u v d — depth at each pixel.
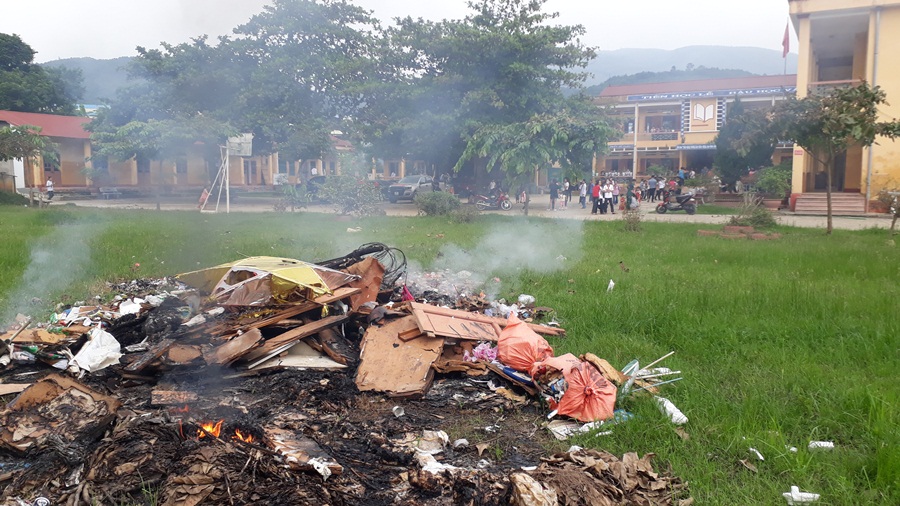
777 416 4.84
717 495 3.83
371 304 6.83
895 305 8.23
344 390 5.35
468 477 3.83
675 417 4.84
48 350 5.90
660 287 9.62
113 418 4.38
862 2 25.89
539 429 4.83
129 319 6.75
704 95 45.19
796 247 14.85
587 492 3.56
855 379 5.60
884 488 3.85
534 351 5.71
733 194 32.53
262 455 3.81
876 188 26.58
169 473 3.63
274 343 5.78
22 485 3.73
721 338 6.90
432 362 5.68
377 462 4.18
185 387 5.22
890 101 26.05
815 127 17.62
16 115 37.84
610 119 31.95
